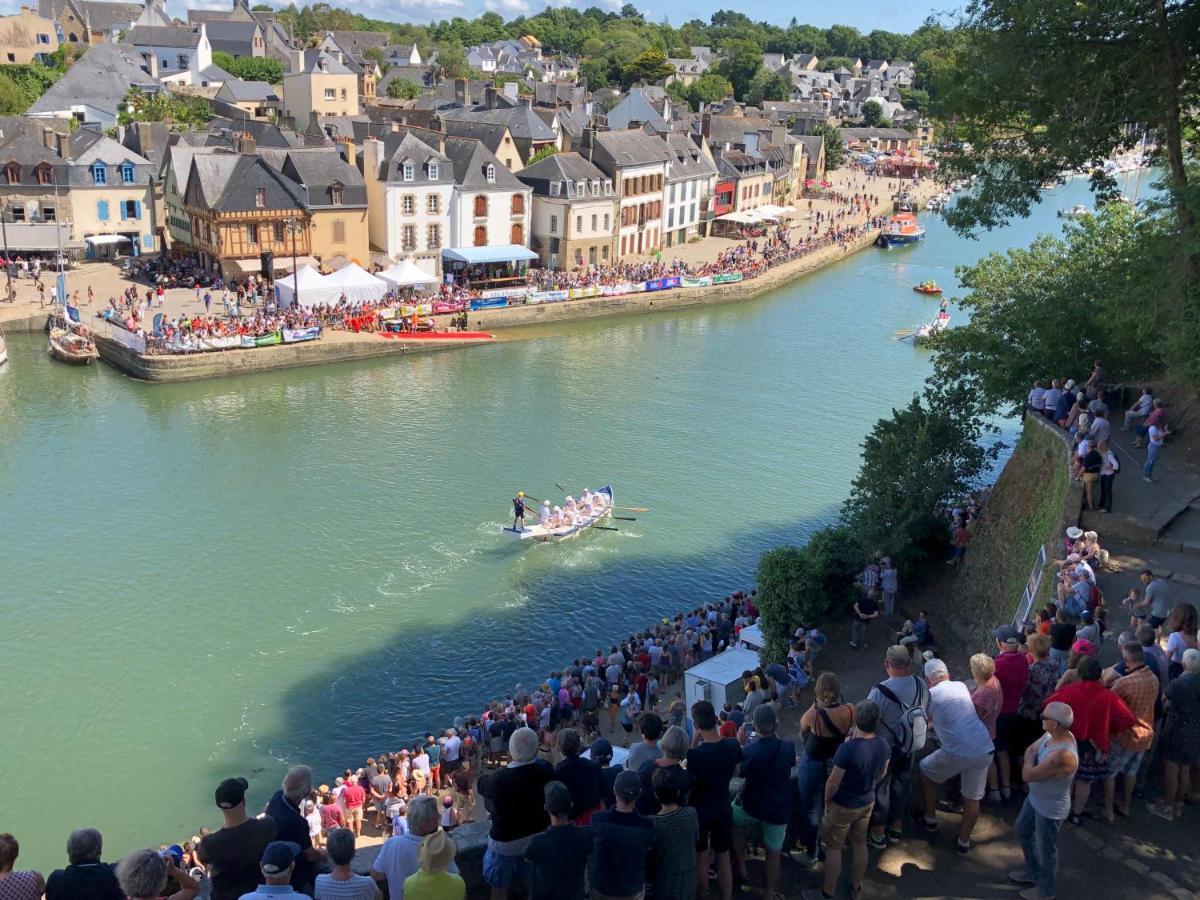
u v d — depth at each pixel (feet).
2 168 285.84
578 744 39.73
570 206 328.08
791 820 44.45
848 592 115.65
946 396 138.92
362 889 34.81
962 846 44.27
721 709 103.35
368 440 195.83
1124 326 112.78
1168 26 95.40
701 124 449.48
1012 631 47.88
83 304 256.52
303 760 107.86
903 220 450.30
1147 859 44.24
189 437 193.77
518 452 192.65
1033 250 169.58
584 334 281.95
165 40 547.08
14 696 116.37
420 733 112.88
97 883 34.40
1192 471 96.27
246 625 131.95
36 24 526.16
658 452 195.52
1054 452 104.22
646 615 137.80
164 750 108.78
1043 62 99.09
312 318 247.70
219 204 268.62
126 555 148.46
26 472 175.11
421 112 396.78
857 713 39.88
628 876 35.19
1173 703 46.16
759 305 324.39
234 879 36.70
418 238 304.09
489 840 39.29
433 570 147.33
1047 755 40.19
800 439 205.26
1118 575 78.59
